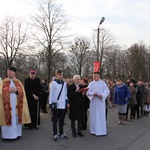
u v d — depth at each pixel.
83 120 8.98
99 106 8.30
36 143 7.03
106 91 8.43
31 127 8.95
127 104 11.14
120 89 10.58
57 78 7.60
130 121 11.63
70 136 7.97
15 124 7.28
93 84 8.56
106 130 9.23
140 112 14.12
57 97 7.44
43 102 12.58
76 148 6.66
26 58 28.09
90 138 7.83
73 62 49.25
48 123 10.03
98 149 6.63
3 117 7.17
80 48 49.06
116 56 61.03
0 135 7.89
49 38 21.30
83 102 8.56
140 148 6.87
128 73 61.06
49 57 21.09
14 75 7.57
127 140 7.75
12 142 7.08
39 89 9.05
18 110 7.41
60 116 7.61
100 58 43.91
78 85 7.96
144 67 60.50
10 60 27.27
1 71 27.45
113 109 16.25
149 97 13.89
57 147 6.70
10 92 7.26
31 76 8.95
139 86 12.67
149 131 9.33
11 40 27.50
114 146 6.98
